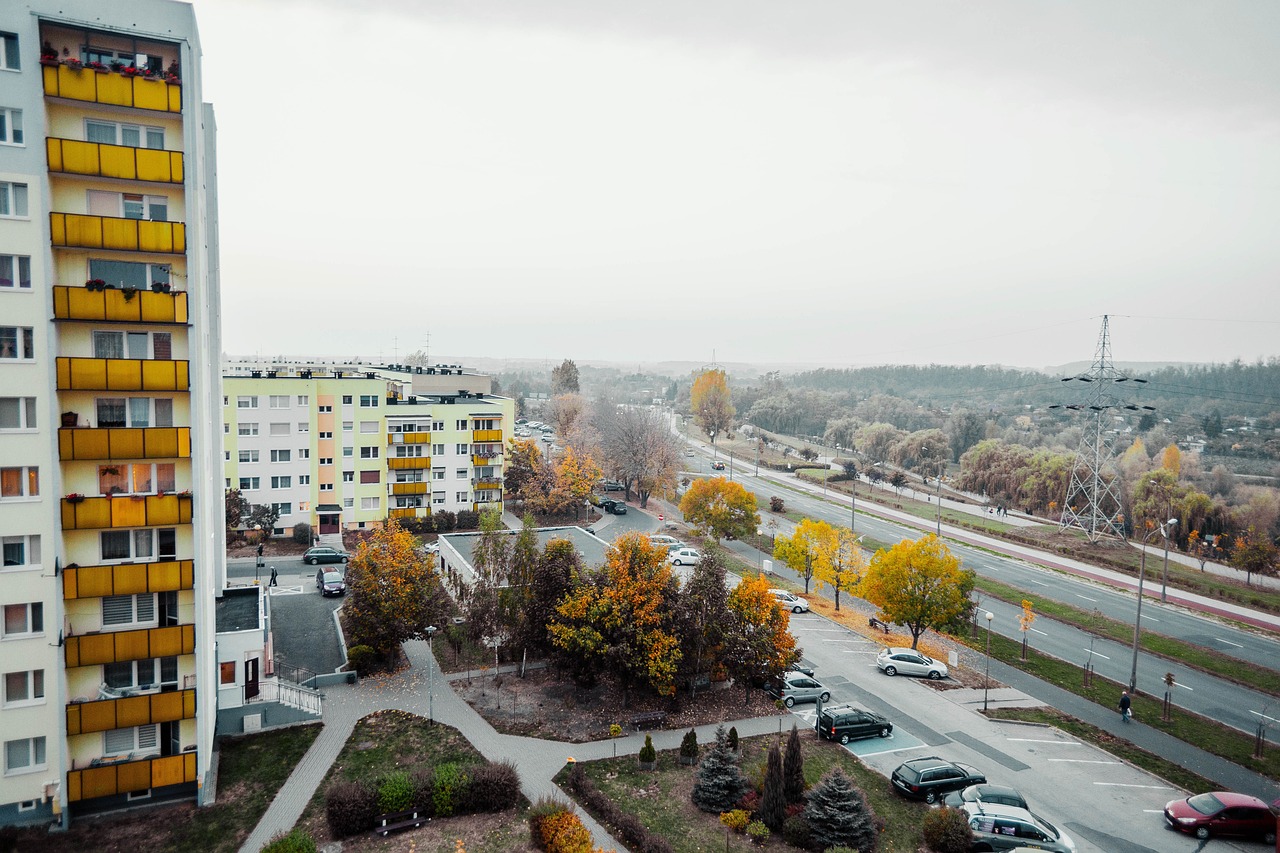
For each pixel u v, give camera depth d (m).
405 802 28.59
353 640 45.00
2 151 25.89
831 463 159.25
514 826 28.55
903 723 39.97
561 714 38.66
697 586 40.41
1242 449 148.38
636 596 38.31
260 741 34.72
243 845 27.08
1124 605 67.19
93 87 26.81
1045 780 34.81
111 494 28.16
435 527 80.00
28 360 26.59
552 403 152.75
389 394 86.50
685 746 34.28
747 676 39.75
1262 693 47.62
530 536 44.81
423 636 43.88
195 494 28.92
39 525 26.88
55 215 26.61
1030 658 51.66
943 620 48.22
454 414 82.62
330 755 33.62
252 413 72.94
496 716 38.16
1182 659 52.91
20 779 27.17
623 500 108.94
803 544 61.16
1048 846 28.48
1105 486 104.88
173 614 29.42
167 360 28.34
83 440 27.22
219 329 40.50
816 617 58.12
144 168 27.66
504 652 45.44
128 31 27.23
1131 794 34.03
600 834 28.36
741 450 176.88
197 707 29.14
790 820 28.66
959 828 27.98
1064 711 43.09
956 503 122.31
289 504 75.00
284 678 41.41
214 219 39.41
